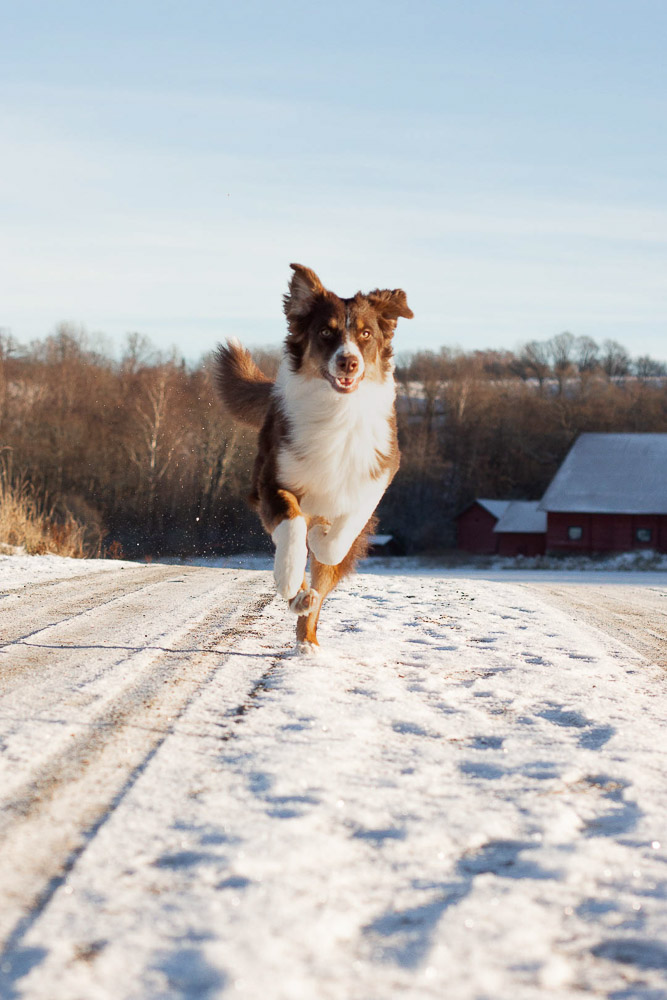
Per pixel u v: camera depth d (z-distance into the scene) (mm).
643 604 11922
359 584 11570
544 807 3488
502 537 53656
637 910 2676
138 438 47031
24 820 3113
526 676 5984
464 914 2582
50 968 2197
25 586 10031
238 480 46188
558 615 9453
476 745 4352
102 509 46031
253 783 3580
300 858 2902
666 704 5391
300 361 6008
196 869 2785
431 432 71688
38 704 4582
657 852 3113
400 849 3039
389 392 6203
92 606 8430
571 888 2809
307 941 2381
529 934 2492
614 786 3812
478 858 3023
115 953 2283
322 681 5414
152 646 6328
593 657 6848
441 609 9164
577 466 51281
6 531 16547
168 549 44188
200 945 2322
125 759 3807
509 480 70375
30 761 3705
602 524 49188
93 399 50969
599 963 2375
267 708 4719
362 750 4117
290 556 5758
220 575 12828
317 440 5895
